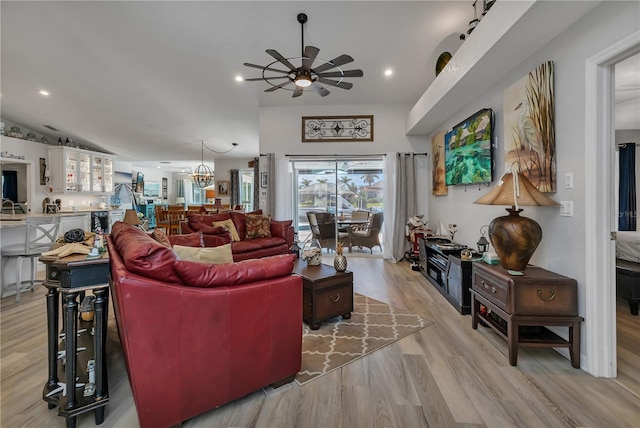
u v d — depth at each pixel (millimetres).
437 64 4066
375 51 3914
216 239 4379
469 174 3604
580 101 2004
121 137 7344
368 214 5930
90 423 1526
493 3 2541
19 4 3205
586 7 1879
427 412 1595
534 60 2492
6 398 1711
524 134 2574
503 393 1748
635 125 4574
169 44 3854
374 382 1871
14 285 3539
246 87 5012
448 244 3947
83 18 3412
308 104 5660
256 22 3408
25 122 6383
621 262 3264
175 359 1437
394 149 5676
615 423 1499
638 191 4645
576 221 2049
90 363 1663
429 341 2422
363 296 3576
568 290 2016
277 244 5027
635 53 1723
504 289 2123
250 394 1756
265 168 5762
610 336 1902
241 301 1613
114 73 4570
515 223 2141
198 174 9344
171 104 5613
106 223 6828
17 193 6332
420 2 3061
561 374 1942
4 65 4383
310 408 1636
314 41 3725
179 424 1466
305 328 2682
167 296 1403
